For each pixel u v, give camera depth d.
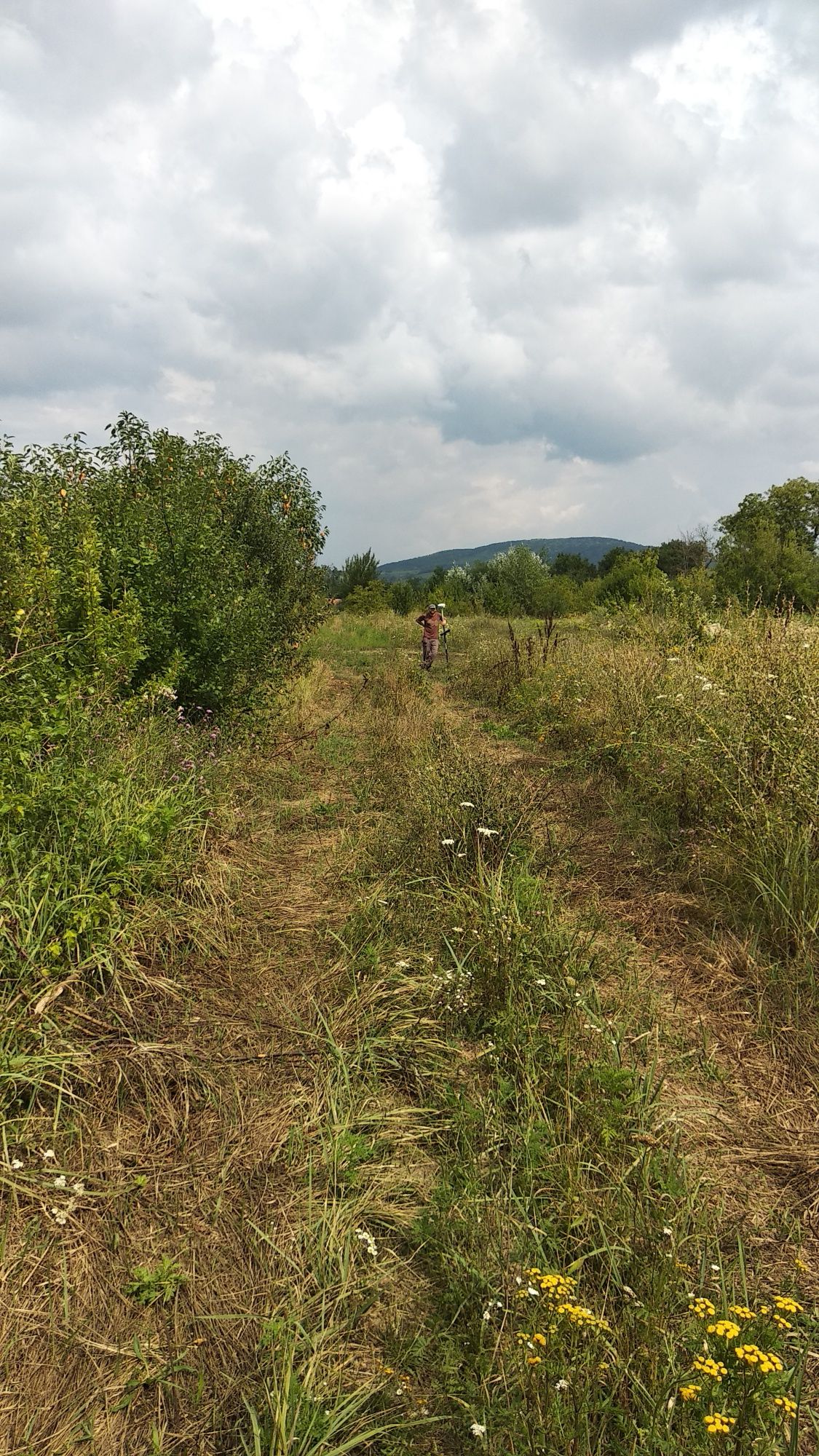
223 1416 1.91
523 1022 3.35
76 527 6.69
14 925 3.30
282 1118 2.89
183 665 6.97
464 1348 2.07
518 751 8.82
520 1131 2.78
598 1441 1.83
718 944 4.16
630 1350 2.00
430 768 6.48
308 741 8.67
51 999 3.09
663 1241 2.34
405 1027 3.39
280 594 11.11
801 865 4.28
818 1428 1.89
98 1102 2.86
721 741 5.63
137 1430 1.88
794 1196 2.64
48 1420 1.88
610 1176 2.57
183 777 5.39
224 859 4.98
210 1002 3.52
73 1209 2.43
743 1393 1.74
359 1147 2.72
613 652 11.09
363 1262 2.34
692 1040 3.47
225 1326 2.14
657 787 6.29
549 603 32.75
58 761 4.11
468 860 4.96
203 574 7.61
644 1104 2.95
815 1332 2.12
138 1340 2.09
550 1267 2.26
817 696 5.36
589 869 5.26
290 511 12.40
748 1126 2.97
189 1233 2.41
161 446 10.10
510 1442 1.83
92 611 5.56
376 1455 1.84
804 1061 3.32
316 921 4.41
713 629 10.40
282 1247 2.38
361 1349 2.09
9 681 4.61
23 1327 2.08
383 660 17.22
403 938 4.14
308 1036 3.33
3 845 3.49
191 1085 3.01
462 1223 2.40
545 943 3.92
